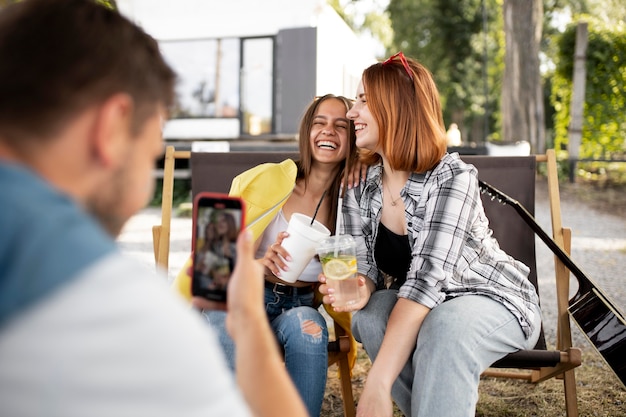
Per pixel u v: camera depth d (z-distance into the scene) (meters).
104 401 0.44
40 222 0.46
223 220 0.96
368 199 2.00
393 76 1.85
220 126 8.03
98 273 0.46
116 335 0.45
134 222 6.60
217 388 0.50
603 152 8.57
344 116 2.06
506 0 9.06
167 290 0.51
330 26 7.32
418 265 1.75
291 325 1.75
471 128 18.55
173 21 7.88
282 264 1.75
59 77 0.53
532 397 2.44
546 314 3.58
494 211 2.38
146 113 0.61
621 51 8.28
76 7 0.58
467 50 17.69
